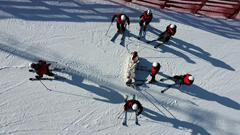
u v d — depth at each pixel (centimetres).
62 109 621
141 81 682
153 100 675
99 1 786
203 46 781
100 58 691
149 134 638
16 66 638
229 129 685
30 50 662
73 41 698
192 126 668
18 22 688
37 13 711
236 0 780
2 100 602
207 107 700
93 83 660
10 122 590
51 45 680
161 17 802
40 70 520
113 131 625
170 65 727
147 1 812
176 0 793
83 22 731
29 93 620
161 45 749
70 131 607
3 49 647
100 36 721
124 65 695
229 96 726
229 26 851
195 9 835
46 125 602
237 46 812
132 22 765
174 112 675
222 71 757
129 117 643
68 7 744
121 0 812
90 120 624
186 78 597
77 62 673
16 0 711
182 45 765
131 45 727
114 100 653
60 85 641
